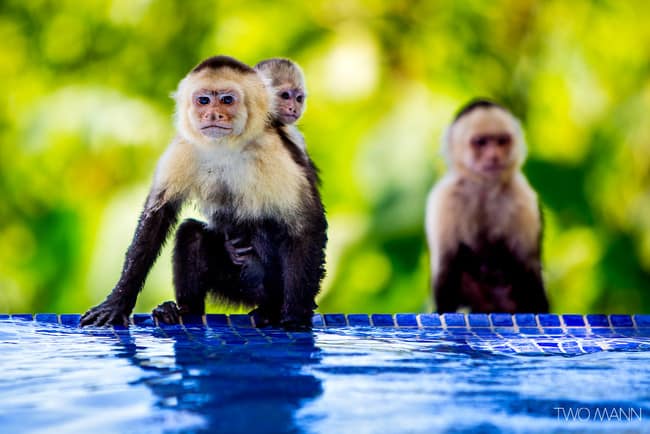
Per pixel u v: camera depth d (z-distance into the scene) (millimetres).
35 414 4844
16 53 17328
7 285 15812
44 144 15805
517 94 16844
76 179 15797
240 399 5246
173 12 16828
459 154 12469
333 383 5773
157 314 8742
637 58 16844
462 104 16281
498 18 16859
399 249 14859
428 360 6836
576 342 8141
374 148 15219
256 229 9078
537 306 12383
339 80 15812
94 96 15984
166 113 16438
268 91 8883
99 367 6246
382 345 7656
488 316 9180
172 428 4590
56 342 7496
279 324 8914
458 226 12406
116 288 8703
